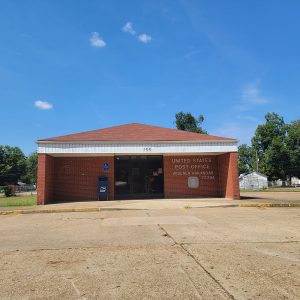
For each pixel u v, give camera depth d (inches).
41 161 809.5
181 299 183.5
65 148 819.4
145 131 952.3
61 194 907.4
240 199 863.7
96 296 191.3
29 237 378.3
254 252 284.4
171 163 948.0
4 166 3627.0
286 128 3144.7
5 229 444.8
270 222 458.3
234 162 856.3
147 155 951.6
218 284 205.9
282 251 287.4
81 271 239.8
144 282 212.8
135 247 311.6
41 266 255.0
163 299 184.2
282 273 225.6
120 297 188.7
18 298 190.1
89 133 919.0
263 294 188.4
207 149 855.1
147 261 261.3
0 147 3722.9
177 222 471.5
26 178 4256.9
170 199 872.3
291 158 2910.9
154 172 949.8
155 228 421.4
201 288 199.6
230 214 558.3
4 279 225.5
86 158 923.4
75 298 188.7
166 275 225.8
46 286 209.9
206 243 322.7
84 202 837.8
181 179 945.5
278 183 3238.2
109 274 231.5
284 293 189.3
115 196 928.3
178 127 2546.8
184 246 310.3
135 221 490.3
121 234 383.9
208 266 243.8
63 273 236.4
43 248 317.1
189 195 941.8
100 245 324.5
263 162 3110.2
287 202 729.0
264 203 696.4
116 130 959.0
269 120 3223.4
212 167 958.4
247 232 380.2
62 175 914.1
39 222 513.3
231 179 856.3
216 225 437.7
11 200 1087.6
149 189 941.8
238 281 210.8
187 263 252.8
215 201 781.9
